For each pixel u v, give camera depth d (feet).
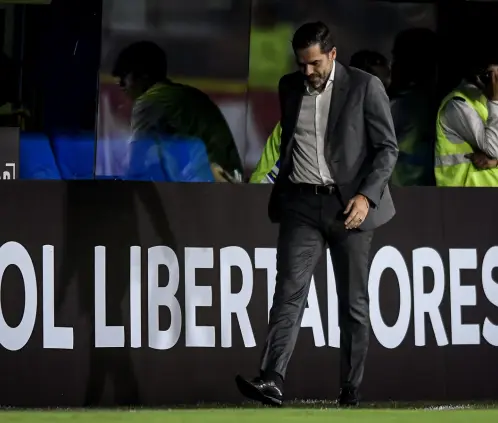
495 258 74.69
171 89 98.12
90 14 97.91
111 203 72.08
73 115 97.66
